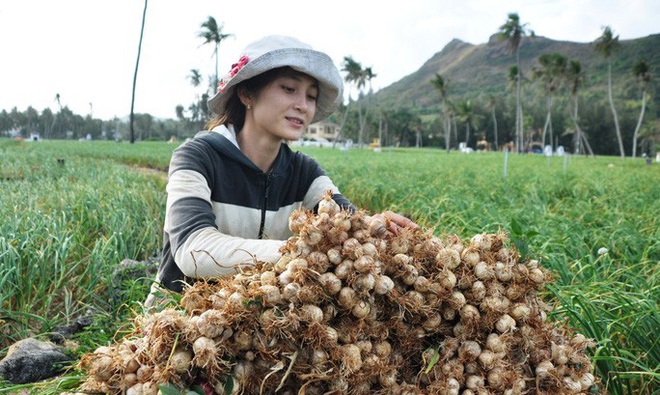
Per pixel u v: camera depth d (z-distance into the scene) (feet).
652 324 8.44
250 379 4.63
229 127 7.61
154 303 7.52
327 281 4.48
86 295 12.29
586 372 5.41
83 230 16.71
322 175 8.30
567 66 195.72
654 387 8.11
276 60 6.79
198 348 4.21
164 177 39.58
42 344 9.06
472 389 4.95
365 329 4.79
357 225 4.71
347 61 237.25
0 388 6.91
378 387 5.07
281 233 8.12
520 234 5.74
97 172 39.14
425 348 5.27
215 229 6.05
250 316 4.39
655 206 22.36
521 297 5.28
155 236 17.53
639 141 307.58
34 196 21.33
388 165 59.88
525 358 5.20
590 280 10.93
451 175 42.04
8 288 11.69
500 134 347.36
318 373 4.54
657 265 12.04
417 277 4.93
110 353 4.50
